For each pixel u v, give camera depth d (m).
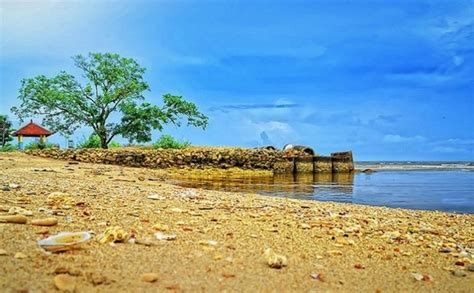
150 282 4.29
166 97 43.47
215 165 37.94
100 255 5.02
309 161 41.72
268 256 5.29
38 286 3.90
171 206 9.54
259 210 10.12
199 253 5.45
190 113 44.25
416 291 4.73
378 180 31.67
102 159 36.25
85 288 3.98
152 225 6.96
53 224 6.32
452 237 8.46
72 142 43.41
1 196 9.00
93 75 42.12
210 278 4.56
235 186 23.06
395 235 7.84
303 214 9.90
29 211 7.00
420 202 17.19
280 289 4.41
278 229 7.46
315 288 4.53
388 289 4.73
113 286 4.10
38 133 45.41
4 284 3.88
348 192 20.88
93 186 13.69
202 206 10.02
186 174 34.56
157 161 36.66
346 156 44.12
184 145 43.66
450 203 16.97
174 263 4.96
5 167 21.50
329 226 8.16
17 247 5.00
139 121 42.28
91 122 42.41
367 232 8.01
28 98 42.09
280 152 40.97
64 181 14.95
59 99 41.06
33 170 20.34
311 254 5.93
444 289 4.85
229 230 7.05
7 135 66.19
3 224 6.02
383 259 6.02
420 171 52.06
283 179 31.25
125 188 13.96
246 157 38.88
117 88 42.38
